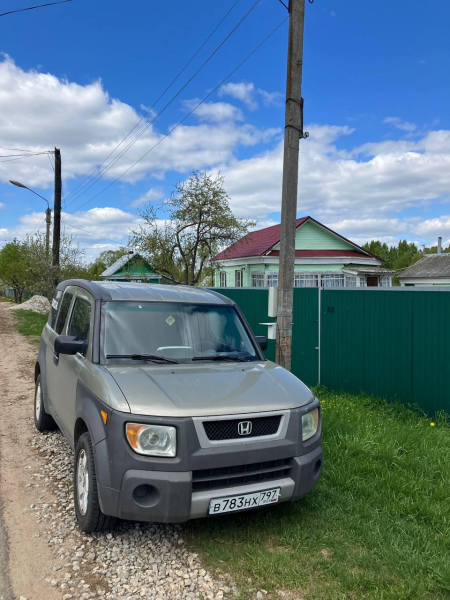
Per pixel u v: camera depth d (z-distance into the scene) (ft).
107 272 114.93
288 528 11.85
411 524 12.29
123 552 10.79
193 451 10.13
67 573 10.01
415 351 23.68
